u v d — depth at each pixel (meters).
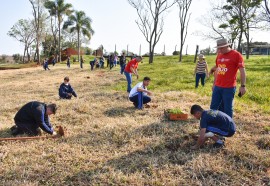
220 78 6.38
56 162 5.31
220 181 4.62
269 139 6.00
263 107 9.09
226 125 5.61
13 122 8.07
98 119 8.11
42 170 5.01
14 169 5.04
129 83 12.00
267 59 30.66
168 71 22.09
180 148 5.87
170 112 7.84
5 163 5.30
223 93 6.36
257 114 8.35
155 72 22.36
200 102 9.98
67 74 27.23
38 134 6.79
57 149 5.87
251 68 21.27
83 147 6.01
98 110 9.14
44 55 77.31
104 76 22.50
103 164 5.24
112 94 11.98
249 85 13.16
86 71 29.41
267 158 5.19
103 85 16.95
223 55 6.32
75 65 45.47
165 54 65.56
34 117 6.53
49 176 4.83
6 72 36.19
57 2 58.62
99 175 4.80
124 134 6.70
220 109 6.59
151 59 36.53
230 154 5.44
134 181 4.63
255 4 32.50
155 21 35.91
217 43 6.25
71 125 7.66
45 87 17.41
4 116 8.90
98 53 68.25
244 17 33.88
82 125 7.57
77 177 4.80
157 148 5.93
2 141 6.30
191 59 40.00
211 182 4.56
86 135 6.73
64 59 67.25
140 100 9.16
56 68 38.12
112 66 30.69
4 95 14.79
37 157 5.55
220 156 5.41
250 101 10.12
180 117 7.70
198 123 7.37
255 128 7.02
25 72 33.97
